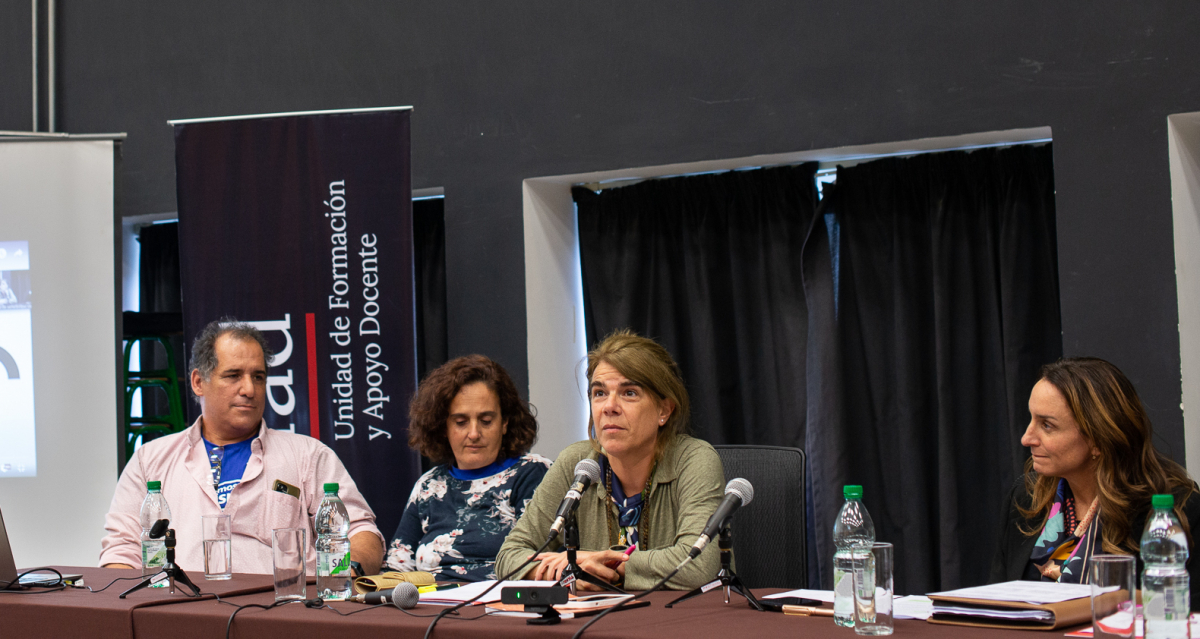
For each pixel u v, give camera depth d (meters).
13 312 3.99
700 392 4.15
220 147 3.89
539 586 1.81
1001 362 3.72
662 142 3.93
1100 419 2.18
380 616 1.90
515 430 3.12
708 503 2.35
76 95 4.71
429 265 4.61
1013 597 1.72
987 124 3.46
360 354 3.79
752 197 4.06
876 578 1.62
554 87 4.09
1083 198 3.32
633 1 3.98
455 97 4.24
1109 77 3.31
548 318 4.21
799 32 3.75
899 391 3.78
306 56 4.43
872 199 3.87
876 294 3.86
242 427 3.23
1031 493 2.46
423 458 4.06
